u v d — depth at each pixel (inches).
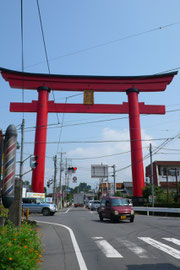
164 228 517.7
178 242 352.2
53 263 248.2
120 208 659.4
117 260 257.3
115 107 1652.3
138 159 1541.6
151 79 1627.7
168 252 290.4
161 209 1053.2
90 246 334.0
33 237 268.2
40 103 1590.8
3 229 294.0
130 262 248.4
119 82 1627.7
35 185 1503.4
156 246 324.8
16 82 1598.2
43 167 1535.4
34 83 1615.4
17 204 392.5
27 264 186.1
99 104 1641.2
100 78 1624.0
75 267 233.5
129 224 610.2
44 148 1557.6
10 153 374.6
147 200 1482.5
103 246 331.6
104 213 703.1
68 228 548.7
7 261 175.9
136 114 1589.6
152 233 443.8
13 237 230.1
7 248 183.9
